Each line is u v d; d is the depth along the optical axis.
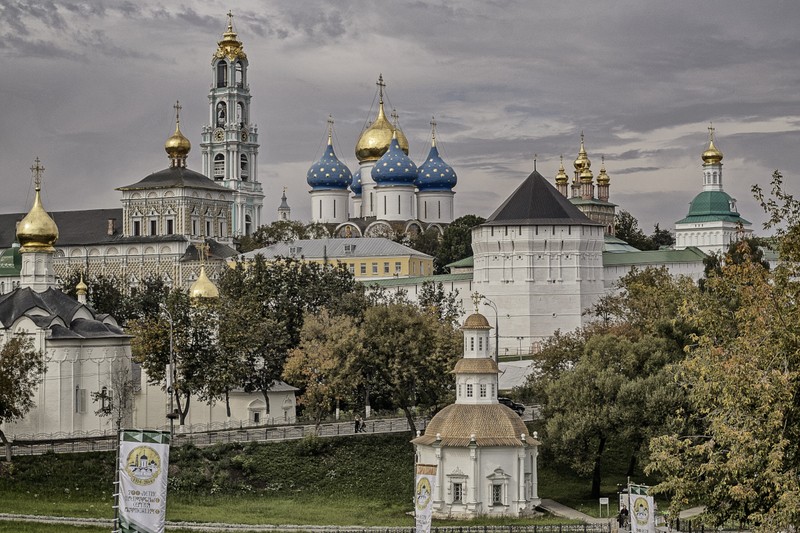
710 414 98.81
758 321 95.19
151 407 196.75
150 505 71.56
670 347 181.50
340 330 186.00
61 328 185.62
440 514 151.25
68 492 150.50
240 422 190.38
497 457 152.62
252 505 151.62
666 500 160.75
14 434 180.00
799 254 95.00
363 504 156.00
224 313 195.00
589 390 167.00
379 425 186.62
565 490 168.38
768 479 90.75
